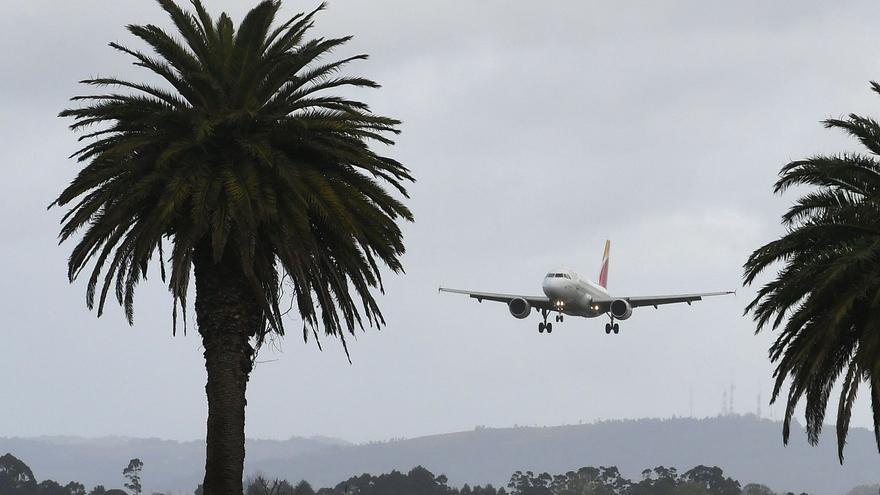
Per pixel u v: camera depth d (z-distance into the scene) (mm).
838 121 136500
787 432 132875
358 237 128250
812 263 130125
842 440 128000
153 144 128250
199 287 132625
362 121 131125
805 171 136500
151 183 124188
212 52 132125
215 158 130500
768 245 135000
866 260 126688
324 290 134250
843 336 137375
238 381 130750
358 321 137875
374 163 130875
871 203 131750
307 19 134500
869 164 135125
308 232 126188
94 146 130125
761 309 136125
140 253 122188
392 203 133375
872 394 137000
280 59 130000
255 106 131875
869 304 129375
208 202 123062
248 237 124250
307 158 135000
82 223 124562
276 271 137000
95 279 127500
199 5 134375
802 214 137375
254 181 125062
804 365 131000
